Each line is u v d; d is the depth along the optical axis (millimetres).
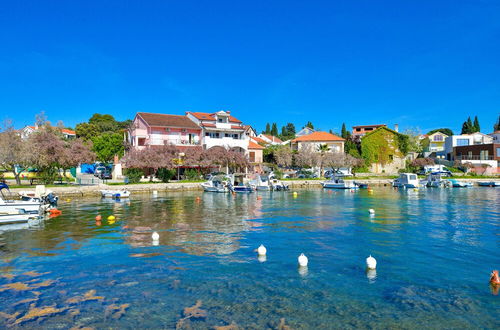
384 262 14242
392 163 83750
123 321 9273
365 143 83500
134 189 48594
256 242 17734
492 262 14250
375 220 24719
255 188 53250
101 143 79188
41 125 55438
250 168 70312
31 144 41969
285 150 75750
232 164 61531
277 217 26234
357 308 10031
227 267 13594
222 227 21953
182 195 46062
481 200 39375
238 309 9961
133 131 66938
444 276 12578
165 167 53812
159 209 31156
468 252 15797
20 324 9109
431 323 9188
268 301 10484
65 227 21859
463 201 38312
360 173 80000
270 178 55344
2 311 9828
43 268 13484
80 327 8969
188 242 17734
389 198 42062
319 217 26219
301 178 68500
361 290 11305
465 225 22609
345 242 17734
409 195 46469
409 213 28359
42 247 16688
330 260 14523
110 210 30406
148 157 51938
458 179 67000
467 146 83938
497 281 11688
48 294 10977
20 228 21547
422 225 22609
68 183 51906
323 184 59594
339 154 73188
